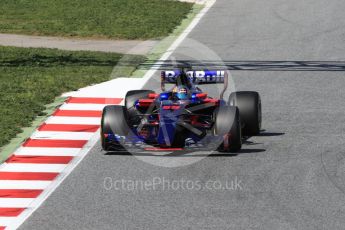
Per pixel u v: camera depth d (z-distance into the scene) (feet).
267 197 146.10
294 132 189.26
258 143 179.22
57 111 211.20
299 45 307.99
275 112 209.46
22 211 141.79
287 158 168.66
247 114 181.16
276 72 262.88
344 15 362.74
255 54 293.23
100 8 384.06
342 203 142.92
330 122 198.70
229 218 135.95
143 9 381.60
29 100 220.43
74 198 147.43
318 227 131.75
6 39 326.03
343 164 165.27
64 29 342.44
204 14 373.40
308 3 393.70
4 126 193.77
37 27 346.13
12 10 382.22
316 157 169.68
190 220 135.33
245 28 340.59
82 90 237.04
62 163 168.14
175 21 356.38
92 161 168.55
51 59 284.20
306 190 149.79
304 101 222.28
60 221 136.36
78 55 291.79
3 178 159.53
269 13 371.15
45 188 153.69
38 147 179.32
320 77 254.68
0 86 238.27
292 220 135.03
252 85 244.01
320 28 337.93
